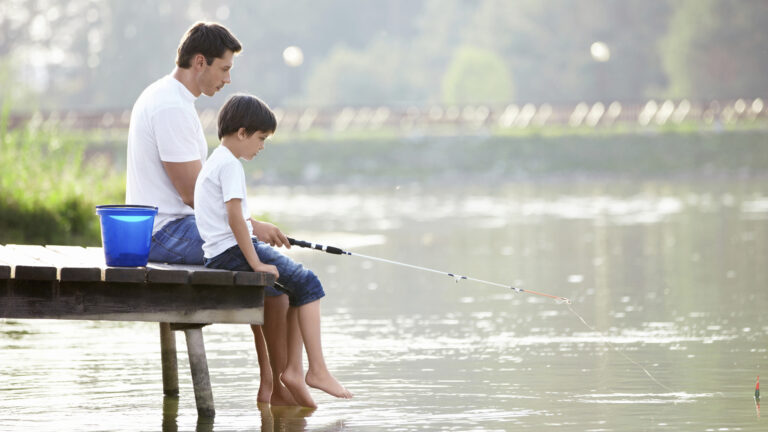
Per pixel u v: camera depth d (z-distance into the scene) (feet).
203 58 60.29
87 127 453.58
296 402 60.29
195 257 59.52
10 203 141.08
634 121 467.11
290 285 58.44
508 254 150.30
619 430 54.08
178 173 59.82
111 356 76.54
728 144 424.05
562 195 314.35
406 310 100.07
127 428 54.95
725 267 130.41
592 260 141.18
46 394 63.26
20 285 54.54
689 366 71.05
